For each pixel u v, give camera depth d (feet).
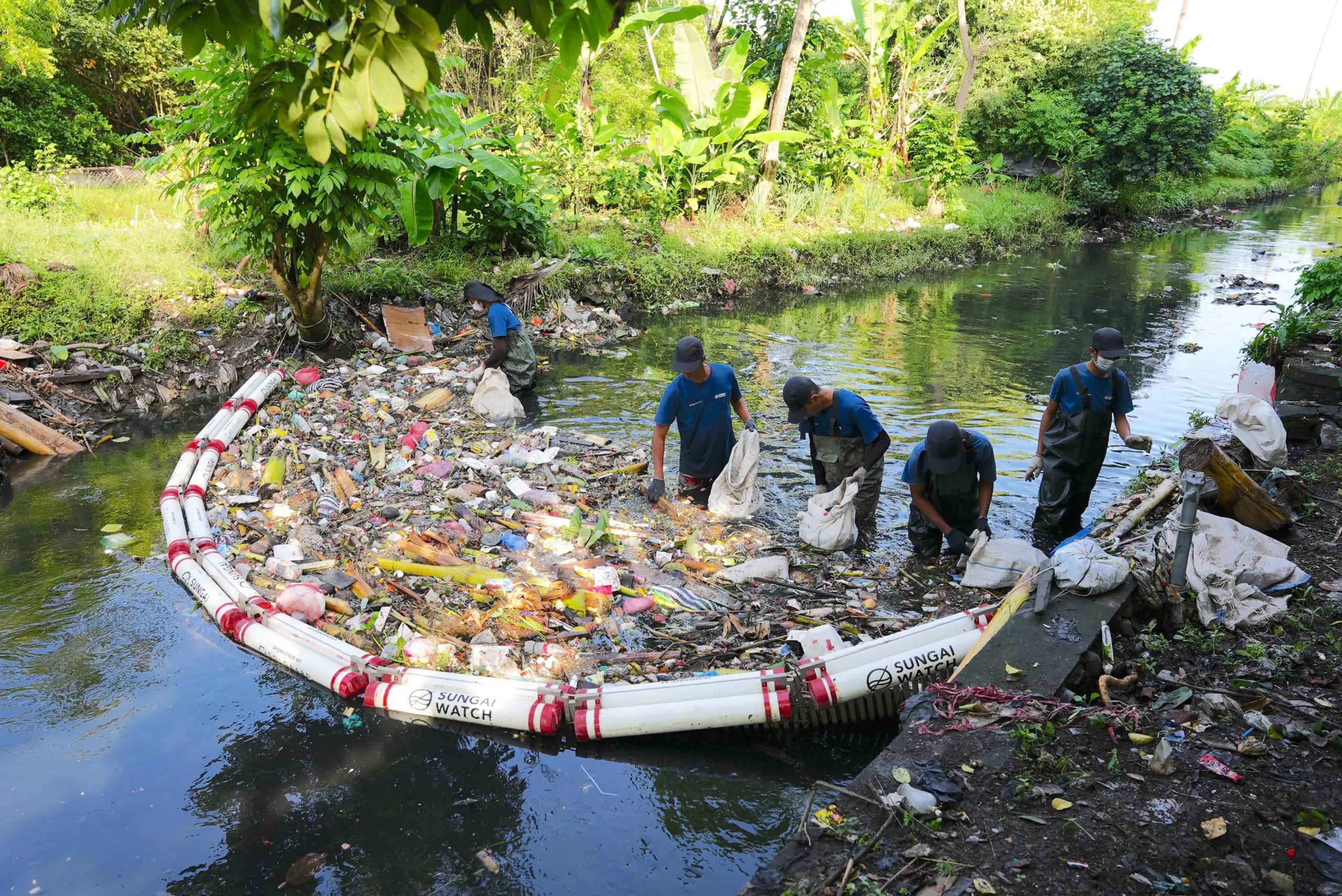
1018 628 13.64
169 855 11.43
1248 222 90.89
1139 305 46.60
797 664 14.08
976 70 85.92
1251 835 9.70
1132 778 10.64
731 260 49.44
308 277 30.50
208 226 36.45
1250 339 38.63
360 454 24.25
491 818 12.10
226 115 26.84
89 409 27.96
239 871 11.18
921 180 68.85
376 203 29.58
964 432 17.79
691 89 53.62
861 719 13.99
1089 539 15.57
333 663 14.98
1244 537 16.12
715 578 17.95
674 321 42.22
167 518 19.93
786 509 21.38
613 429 26.89
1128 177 78.54
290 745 13.65
